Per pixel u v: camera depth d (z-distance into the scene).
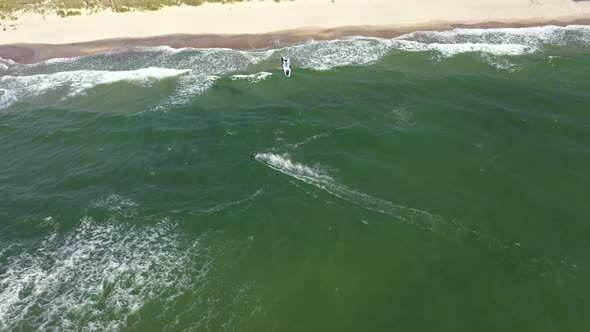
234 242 19.75
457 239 19.64
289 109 29.19
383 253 19.14
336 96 30.77
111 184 23.39
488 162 23.95
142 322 16.67
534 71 33.53
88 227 20.77
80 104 31.77
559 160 23.95
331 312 17.02
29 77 35.81
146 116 29.27
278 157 24.69
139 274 18.45
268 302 17.36
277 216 20.86
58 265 19.03
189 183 23.14
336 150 25.06
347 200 21.75
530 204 21.31
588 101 29.20
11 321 16.88
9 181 24.08
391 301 17.34
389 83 32.12
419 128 26.75
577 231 19.89
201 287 17.92
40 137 28.00
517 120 27.31
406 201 21.67
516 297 17.20
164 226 20.61
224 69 35.81
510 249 19.12
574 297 17.08
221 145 25.88
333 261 18.88
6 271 18.88
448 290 17.61
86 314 17.03
